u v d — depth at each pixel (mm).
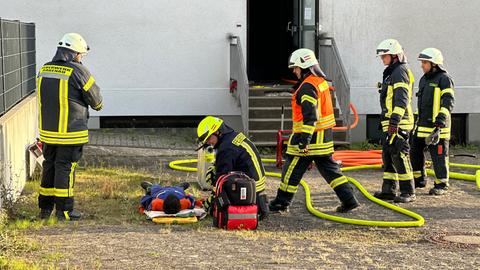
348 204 13617
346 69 23656
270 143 21000
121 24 22719
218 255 10148
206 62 23141
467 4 23828
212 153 15219
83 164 18297
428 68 15266
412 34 23750
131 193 14891
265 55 26203
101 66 22766
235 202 12141
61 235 11219
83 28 22625
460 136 24219
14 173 14023
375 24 23625
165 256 9984
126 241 10867
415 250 10812
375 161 19125
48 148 12688
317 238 11758
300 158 13500
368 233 12211
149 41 22875
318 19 23422
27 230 11602
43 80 12539
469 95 23969
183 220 12516
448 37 23844
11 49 15305
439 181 15445
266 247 10781
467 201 14836
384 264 9867
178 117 23469
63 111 12516
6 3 22297
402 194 14656
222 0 23016
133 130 23062
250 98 21750
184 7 22906
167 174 17297
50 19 22469
